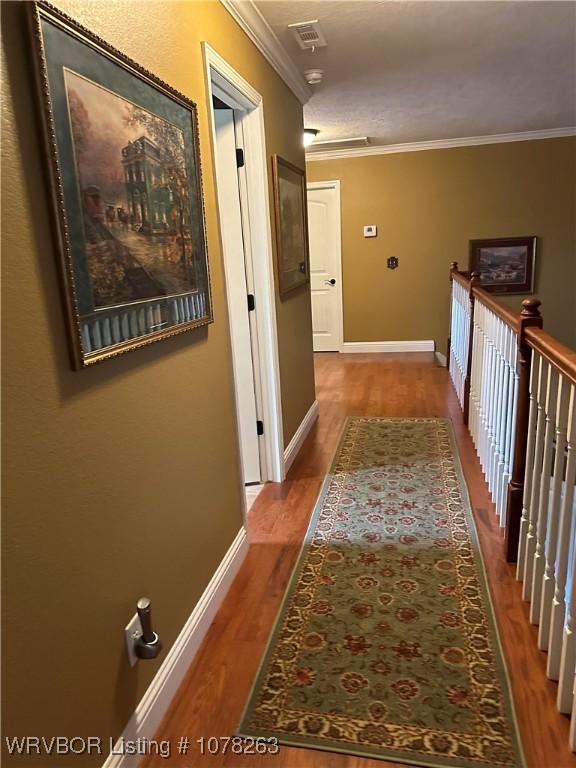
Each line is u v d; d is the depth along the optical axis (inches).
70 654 45.5
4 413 37.6
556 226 235.8
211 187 79.3
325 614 78.7
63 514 44.3
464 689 64.4
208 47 77.0
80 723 47.1
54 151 41.8
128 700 55.4
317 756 57.1
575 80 149.2
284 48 116.8
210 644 73.7
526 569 78.2
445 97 163.8
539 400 72.1
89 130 46.4
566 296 242.1
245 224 113.5
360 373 222.4
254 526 105.2
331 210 251.3
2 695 37.7
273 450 123.5
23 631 39.8
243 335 118.6
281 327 126.2
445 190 239.5
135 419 56.4
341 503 113.0
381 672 67.5
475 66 135.5
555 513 65.1
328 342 267.0
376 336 261.0
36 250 40.7
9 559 38.2
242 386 121.1
